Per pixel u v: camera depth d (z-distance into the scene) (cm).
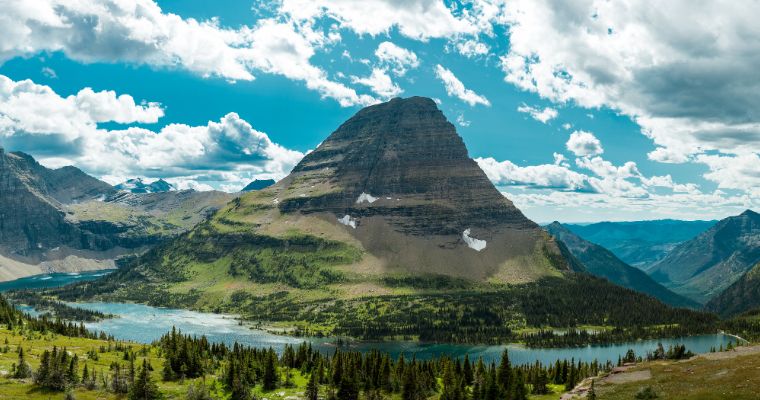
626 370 19562
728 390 14312
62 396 19450
